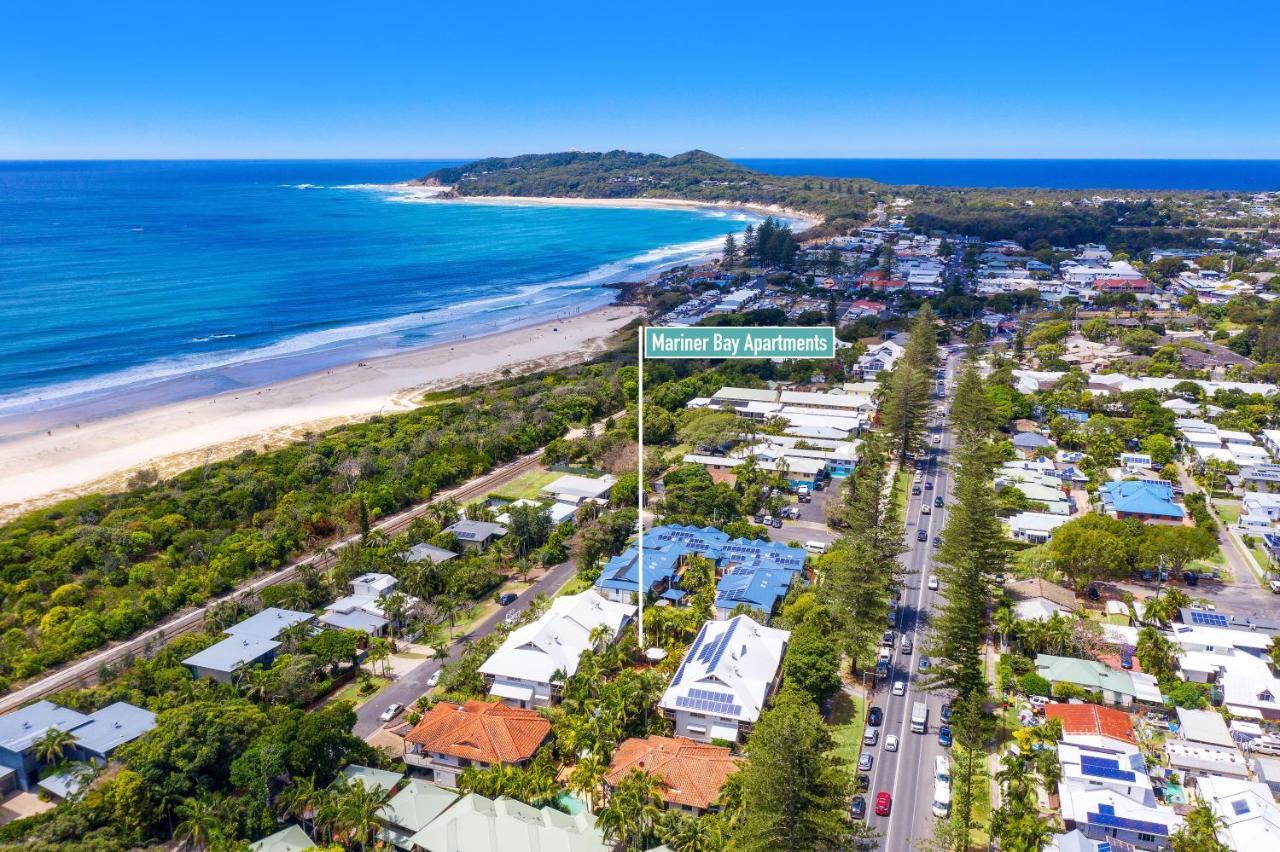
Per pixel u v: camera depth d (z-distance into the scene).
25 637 105.06
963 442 158.50
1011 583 109.62
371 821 67.19
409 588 109.75
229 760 75.12
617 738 78.94
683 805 71.19
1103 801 70.81
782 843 60.31
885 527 103.94
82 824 68.00
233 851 64.88
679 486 138.88
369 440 173.25
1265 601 108.94
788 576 110.94
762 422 180.00
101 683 93.75
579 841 65.06
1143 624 102.00
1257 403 180.00
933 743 82.19
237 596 114.31
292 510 135.62
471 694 89.25
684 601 109.69
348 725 79.81
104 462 168.12
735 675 84.94
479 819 67.12
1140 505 130.88
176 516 134.88
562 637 93.94
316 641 95.88
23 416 192.50
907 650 98.12
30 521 135.75
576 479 150.00
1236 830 67.75
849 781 64.56
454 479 154.38
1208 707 86.75
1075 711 82.44
